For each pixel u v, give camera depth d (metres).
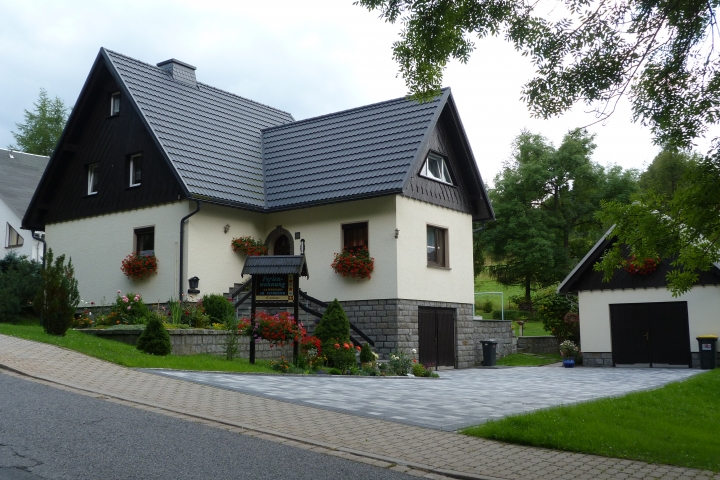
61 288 14.98
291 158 23.14
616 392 13.12
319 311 20.97
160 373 11.94
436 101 21.91
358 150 21.80
